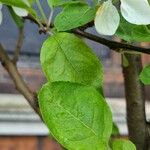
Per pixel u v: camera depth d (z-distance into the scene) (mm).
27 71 1530
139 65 740
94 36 544
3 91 1519
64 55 534
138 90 743
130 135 753
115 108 1554
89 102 469
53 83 465
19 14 519
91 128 465
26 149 1522
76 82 499
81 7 516
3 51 747
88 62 535
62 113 461
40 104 460
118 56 1577
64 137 457
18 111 1519
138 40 497
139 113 746
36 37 1567
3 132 1502
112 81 1570
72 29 529
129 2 457
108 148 482
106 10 472
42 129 1532
